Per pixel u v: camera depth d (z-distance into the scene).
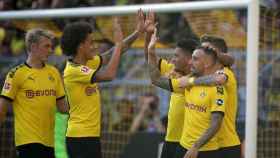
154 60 18.05
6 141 26.97
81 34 17.62
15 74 17.78
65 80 17.81
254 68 20.05
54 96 18.27
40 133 17.94
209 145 16.91
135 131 26.38
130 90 27.05
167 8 21.75
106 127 27.02
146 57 18.72
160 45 25.92
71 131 17.69
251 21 20.19
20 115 17.88
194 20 25.08
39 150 17.91
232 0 20.94
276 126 24.75
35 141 17.81
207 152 16.91
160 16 27.66
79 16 23.09
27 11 23.83
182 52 18.06
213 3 21.14
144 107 26.58
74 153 17.67
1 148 27.06
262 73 24.59
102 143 26.98
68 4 28.98
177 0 28.38
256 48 20.09
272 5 24.47
